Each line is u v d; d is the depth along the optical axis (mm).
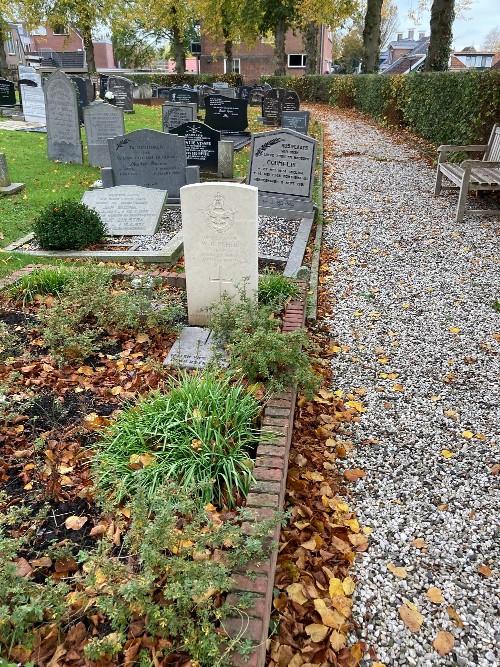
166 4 35906
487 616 2775
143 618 2371
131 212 8195
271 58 48688
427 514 3404
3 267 6555
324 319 5949
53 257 6992
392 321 5867
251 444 3492
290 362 4070
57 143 12477
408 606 2807
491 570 3025
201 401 3594
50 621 2359
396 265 7367
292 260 7004
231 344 4273
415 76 17031
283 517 2863
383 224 9094
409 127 18188
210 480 3086
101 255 6926
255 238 4824
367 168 13578
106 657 2227
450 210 9703
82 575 2588
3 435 3600
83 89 20328
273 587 2768
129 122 19047
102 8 33375
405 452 3945
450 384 4746
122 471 3188
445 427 4207
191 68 72125
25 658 2234
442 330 5652
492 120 10570
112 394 4105
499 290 6523
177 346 4719
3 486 3182
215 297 5086
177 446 3289
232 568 2506
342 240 8398
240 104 16688
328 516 3373
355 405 4469
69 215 7242
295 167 8883
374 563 3061
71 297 5207
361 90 25969
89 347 4527
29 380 4191
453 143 13016
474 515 3391
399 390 4676
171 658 2223
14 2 31844
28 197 9773
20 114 19812
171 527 2537
